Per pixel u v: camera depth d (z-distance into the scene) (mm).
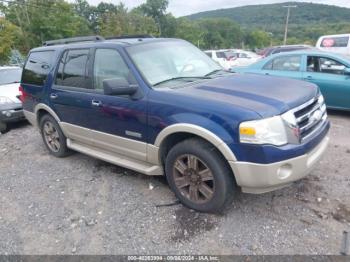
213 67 4320
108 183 4184
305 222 3090
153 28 58281
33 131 7129
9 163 5242
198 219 3242
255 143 2764
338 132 5836
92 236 3133
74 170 4703
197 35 79438
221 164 3041
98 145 4285
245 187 2994
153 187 3961
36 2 36688
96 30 54719
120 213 3463
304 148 2914
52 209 3676
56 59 4758
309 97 3270
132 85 3512
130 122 3635
